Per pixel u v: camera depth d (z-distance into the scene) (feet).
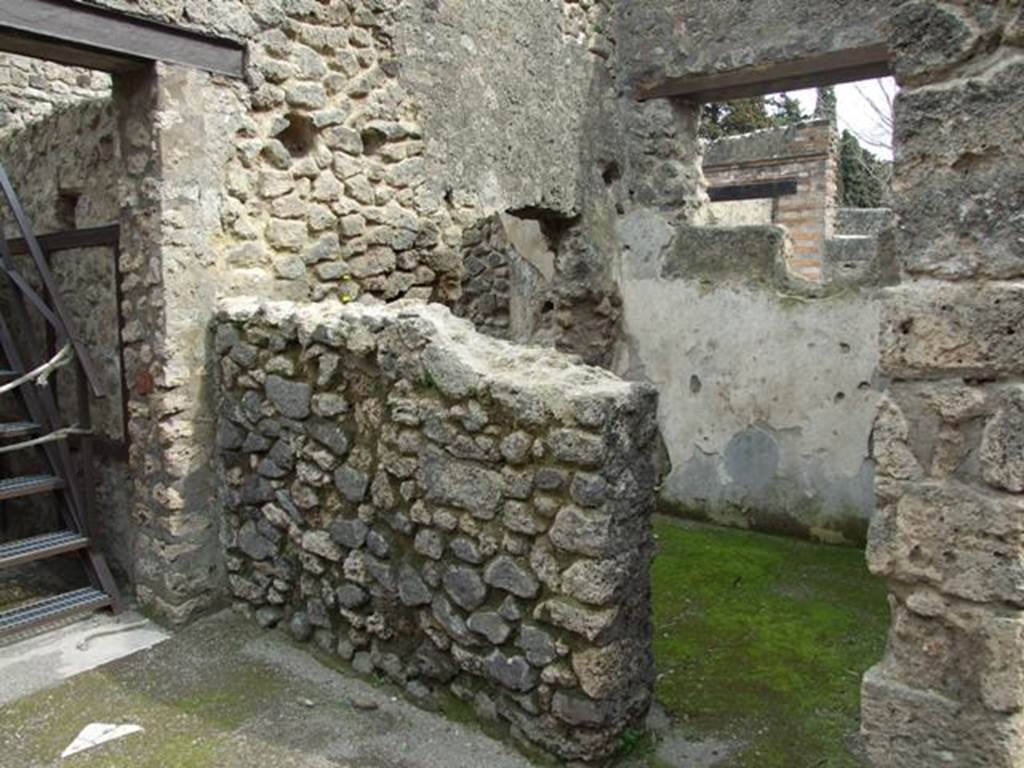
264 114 11.91
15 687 9.64
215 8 11.12
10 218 14.34
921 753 5.89
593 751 7.86
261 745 8.47
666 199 17.06
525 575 8.13
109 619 11.43
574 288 17.20
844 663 10.55
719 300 16.38
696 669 10.37
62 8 9.75
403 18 13.57
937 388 5.68
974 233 5.51
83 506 11.68
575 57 16.62
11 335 13.78
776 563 14.33
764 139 26.73
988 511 5.50
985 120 5.42
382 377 9.38
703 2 16.10
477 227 18.79
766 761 8.32
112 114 11.75
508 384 8.16
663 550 15.03
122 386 12.07
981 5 5.40
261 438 10.87
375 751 8.36
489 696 8.66
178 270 11.00
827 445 15.24
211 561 11.57
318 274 12.71
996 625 5.52
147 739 8.59
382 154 13.51
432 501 8.91
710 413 16.63
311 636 10.61
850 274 14.83
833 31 14.52
